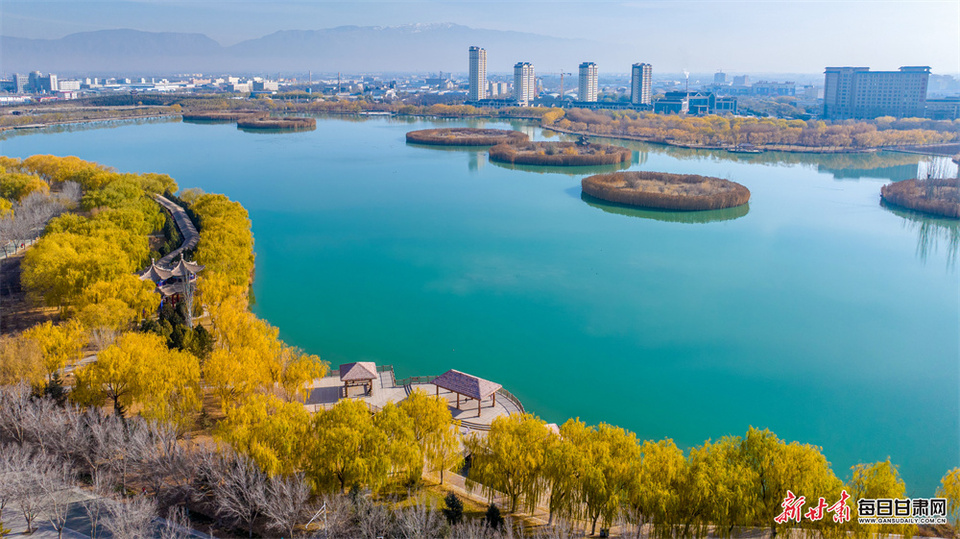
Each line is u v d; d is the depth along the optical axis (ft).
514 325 596.29
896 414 449.06
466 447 339.77
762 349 553.64
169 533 267.80
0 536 270.05
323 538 262.26
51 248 549.54
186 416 351.25
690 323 610.24
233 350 423.23
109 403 379.35
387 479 300.61
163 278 544.21
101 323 448.24
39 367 372.99
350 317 606.96
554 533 274.98
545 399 458.91
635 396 467.11
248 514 277.85
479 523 278.05
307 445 304.09
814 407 458.09
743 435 419.33
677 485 279.69
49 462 298.76
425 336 565.12
